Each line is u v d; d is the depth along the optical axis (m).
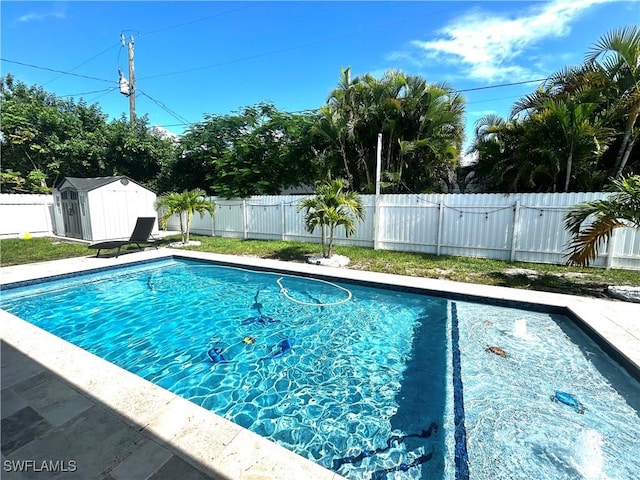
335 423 2.62
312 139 11.95
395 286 5.62
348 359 3.66
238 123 14.29
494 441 2.38
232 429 2.02
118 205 11.04
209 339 4.16
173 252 8.67
